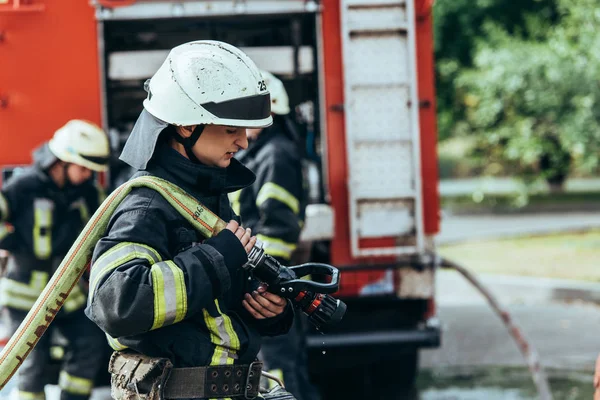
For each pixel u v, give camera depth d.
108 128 7.53
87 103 7.45
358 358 7.77
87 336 6.90
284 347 6.66
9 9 7.35
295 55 7.67
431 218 7.61
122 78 7.58
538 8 26.30
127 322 3.33
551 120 20.23
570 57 18.98
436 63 27.52
